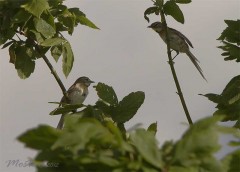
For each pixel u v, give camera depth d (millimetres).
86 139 4793
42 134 4875
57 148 4910
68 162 4809
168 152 4938
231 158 5090
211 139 4742
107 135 4879
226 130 4785
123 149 4926
